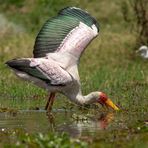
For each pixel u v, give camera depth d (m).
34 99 17.36
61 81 14.27
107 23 29.56
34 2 31.19
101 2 30.86
